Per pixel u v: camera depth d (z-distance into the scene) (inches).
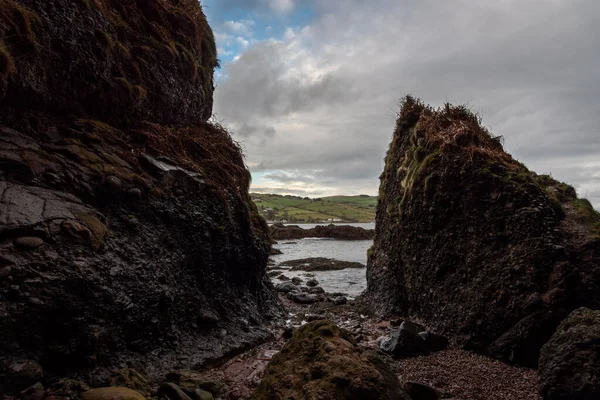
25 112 205.8
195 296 251.3
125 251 204.7
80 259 175.0
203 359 221.0
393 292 362.0
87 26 237.6
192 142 314.5
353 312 382.0
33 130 206.8
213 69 409.4
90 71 237.1
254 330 282.8
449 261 288.4
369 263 432.5
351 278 665.6
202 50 386.9
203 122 362.9
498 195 262.5
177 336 226.4
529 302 223.8
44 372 153.9
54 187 192.7
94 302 175.6
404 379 203.5
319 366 143.6
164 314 218.1
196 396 170.4
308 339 167.0
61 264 166.2
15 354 145.6
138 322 199.0
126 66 268.7
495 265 251.8
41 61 207.6
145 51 286.8
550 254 228.5
